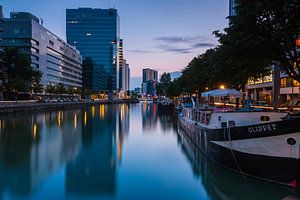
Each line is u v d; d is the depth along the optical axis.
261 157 16.78
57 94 160.12
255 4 18.16
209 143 21.83
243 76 35.44
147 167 21.53
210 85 54.59
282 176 16.12
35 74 97.25
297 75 20.91
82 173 20.02
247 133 17.27
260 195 15.24
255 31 19.14
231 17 20.89
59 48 178.25
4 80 95.62
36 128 47.12
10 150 28.05
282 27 17.98
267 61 22.58
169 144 31.80
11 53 91.75
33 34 140.62
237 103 39.72
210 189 16.59
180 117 48.00
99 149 28.81
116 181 18.20
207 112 28.48
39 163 22.75
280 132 16.02
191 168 21.14
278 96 69.31
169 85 144.75
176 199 15.29
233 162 18.25
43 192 16.19
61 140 34.72
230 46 21.12
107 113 91.19
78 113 89.75
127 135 39.56
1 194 15.98
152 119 67.69
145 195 15.82
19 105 79.56
